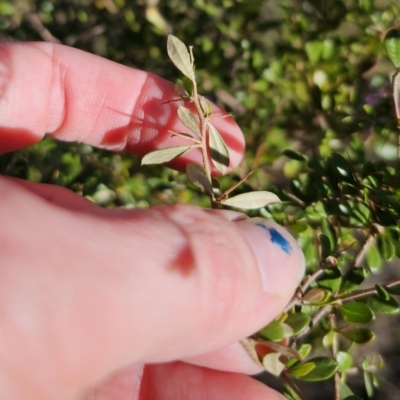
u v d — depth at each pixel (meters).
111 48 0.20
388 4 0.17
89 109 0.15
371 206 0.13
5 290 0.10
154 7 0.19
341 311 0.12
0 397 0.10
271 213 0.14
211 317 0.11
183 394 0.14
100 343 0.10
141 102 0.15
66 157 0.17
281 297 0.12
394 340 0.20
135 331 0.11
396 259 0.19
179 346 0.11
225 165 0.12
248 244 0.12
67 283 0.10
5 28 0.20
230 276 0.11
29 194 0.11
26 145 0.15
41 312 0.10
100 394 0.13
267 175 0.17
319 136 0.17
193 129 0.12
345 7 0.17
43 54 0.15
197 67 0.18
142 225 0.11
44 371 0.10
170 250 0.11
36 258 0.10
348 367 0.13
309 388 0.20
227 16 0.18
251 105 0.17
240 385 0.14
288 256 0.12
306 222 0.14
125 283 0.10
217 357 0.14
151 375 0.14
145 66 0.19
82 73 0.15
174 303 0.11
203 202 0.17
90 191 0.16
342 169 0.13
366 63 0.17
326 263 0.12
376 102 0.16
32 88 0.15
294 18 0.18
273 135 0.17
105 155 0.17
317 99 0.17
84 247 0.10
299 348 0.13
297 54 0.17
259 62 0.18
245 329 0.12
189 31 0.18
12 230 0.10
